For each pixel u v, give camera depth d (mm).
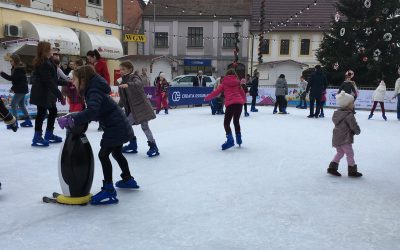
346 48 25688
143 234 3328
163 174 5328
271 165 6031
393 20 24984
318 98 13727
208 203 4160
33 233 3301
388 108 18922
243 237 3305
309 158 6613
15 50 15375
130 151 6672
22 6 17094
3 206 3932
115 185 4652
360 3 25500
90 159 4051
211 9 38406
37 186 4629
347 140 5379
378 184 5078
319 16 36875
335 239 3301
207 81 24281
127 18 39625
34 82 6707
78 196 4059
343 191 4723
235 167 5840
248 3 38750
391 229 3545
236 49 30500
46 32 17516
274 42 37062
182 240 3221
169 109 16766
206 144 7734
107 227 3461
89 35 20078
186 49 38875
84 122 3855
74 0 19797
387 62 24734
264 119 12961
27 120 9312
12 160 5875
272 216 3818
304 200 4340
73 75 3949
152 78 24641
